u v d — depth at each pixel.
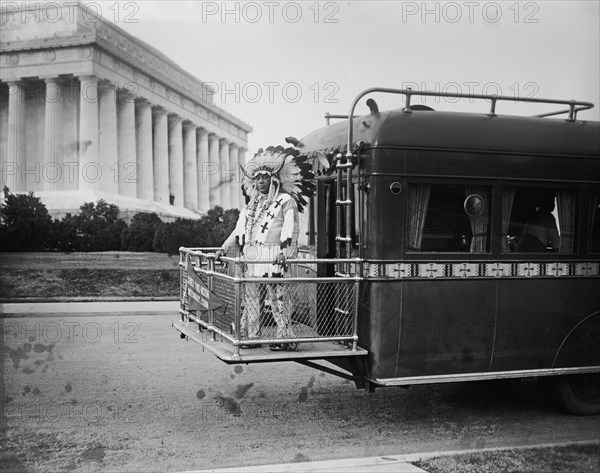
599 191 6.25
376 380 5.61
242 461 5.12
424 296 5.72
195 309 6.45
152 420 6.25
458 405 6.90
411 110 5.92
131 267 14.70
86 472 4.86
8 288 14.03
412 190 5.71
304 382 7.88
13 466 4.97
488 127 5.94
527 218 6.07
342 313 5.86
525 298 6.01
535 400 7.11
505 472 4.72
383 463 4.85
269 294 5.95
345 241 5.80
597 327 6.25
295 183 6.22
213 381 7.86
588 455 5.09
